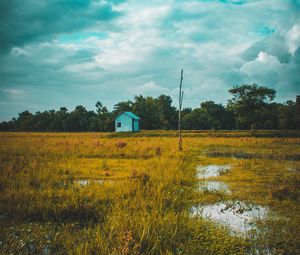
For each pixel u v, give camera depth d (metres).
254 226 7.04
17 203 8.21
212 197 9.50
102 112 94.38
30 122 110.56
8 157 18.17
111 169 14.60
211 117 90.94
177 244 5.90
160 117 78.75
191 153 21.83
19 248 5.82
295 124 69.12
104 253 5.28
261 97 51.50
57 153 20.39
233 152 24.05
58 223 7.26
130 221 6.47
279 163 17.16
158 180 10.99
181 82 23.27
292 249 5.79
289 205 8.73
